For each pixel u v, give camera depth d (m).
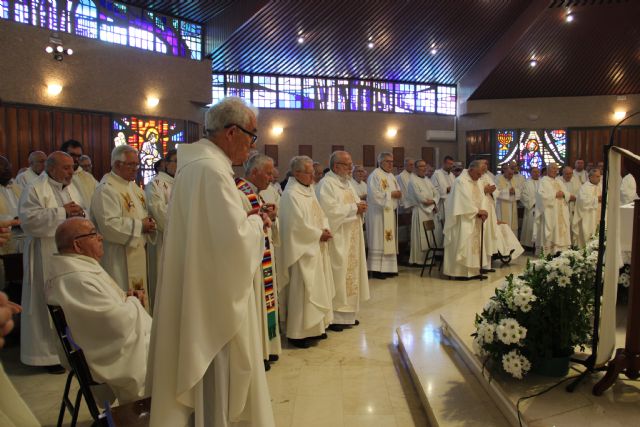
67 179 4.31
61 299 2.64
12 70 9.48
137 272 4.39
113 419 2.22
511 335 2.89
